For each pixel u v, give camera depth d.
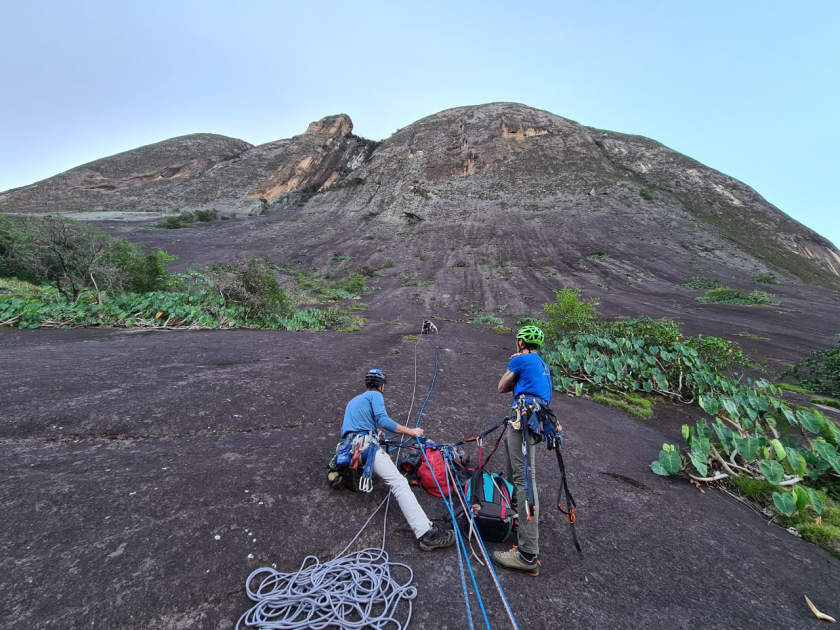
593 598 2.31
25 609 1.84
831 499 3.88
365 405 2.95
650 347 7.82
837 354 8.66
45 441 3.61
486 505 2.61
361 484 2.63
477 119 87.88
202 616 1.93
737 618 2.27
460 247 47.47
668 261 38.78
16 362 5.87
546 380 2.75
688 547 2.94
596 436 5.12
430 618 2.04
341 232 57.44
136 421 4.12
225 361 7.11
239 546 2.41
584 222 51.25
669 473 3.98
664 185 69.19
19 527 2.38
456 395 6.32
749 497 3.84
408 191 68.62
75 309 10.34
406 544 2.59
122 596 1.97
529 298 27.39
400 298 28.47
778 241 55.22
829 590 2.62
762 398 5.22
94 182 82.88
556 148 76.50
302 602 2.05
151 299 11.63
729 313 21.56
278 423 4.45
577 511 3.27
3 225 16.97
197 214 66.00
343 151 97.44
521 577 2.42
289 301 15.27
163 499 2.80
